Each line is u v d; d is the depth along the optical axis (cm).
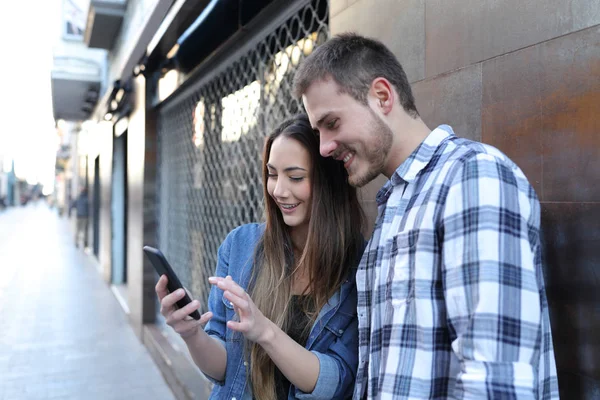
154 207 548
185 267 471
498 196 86
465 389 81
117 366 467
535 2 119
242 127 334
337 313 141
